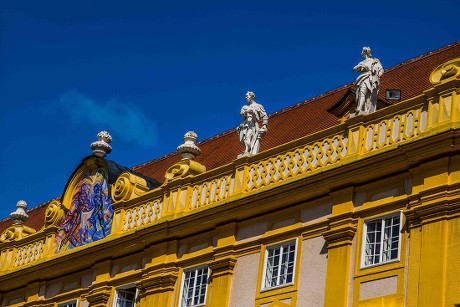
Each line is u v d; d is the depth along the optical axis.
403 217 30.25
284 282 32.91
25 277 42.97
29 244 43.91
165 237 37.03
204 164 42.34
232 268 34.62
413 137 30.55
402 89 36.47
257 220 34.47
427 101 30.55
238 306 33.84
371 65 32.81
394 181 30.91
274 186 33.72
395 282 29.66
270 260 33.69
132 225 39.03
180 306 35.94
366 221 31.20
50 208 43.00
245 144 35.78
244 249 34.44
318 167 32.88
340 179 31.91
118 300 38.66
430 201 29.45
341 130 32.62
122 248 38.72
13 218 45.38
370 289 30.22
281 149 34.22
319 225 32.38
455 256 28.50
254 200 34.22
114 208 39.97
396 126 31.17
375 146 31.53
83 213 41.59
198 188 36.88
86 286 40.44
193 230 36.28
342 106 35.00
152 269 37.12
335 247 31.53
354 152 31.91
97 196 41.12
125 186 39.75
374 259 30.72
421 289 28.83
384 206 30.81
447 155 29.48
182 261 36.38
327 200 32.53
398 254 29.94
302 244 32.72
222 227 35.28
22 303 43.00
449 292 28.25
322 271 31.75
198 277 35.94
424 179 29.91
